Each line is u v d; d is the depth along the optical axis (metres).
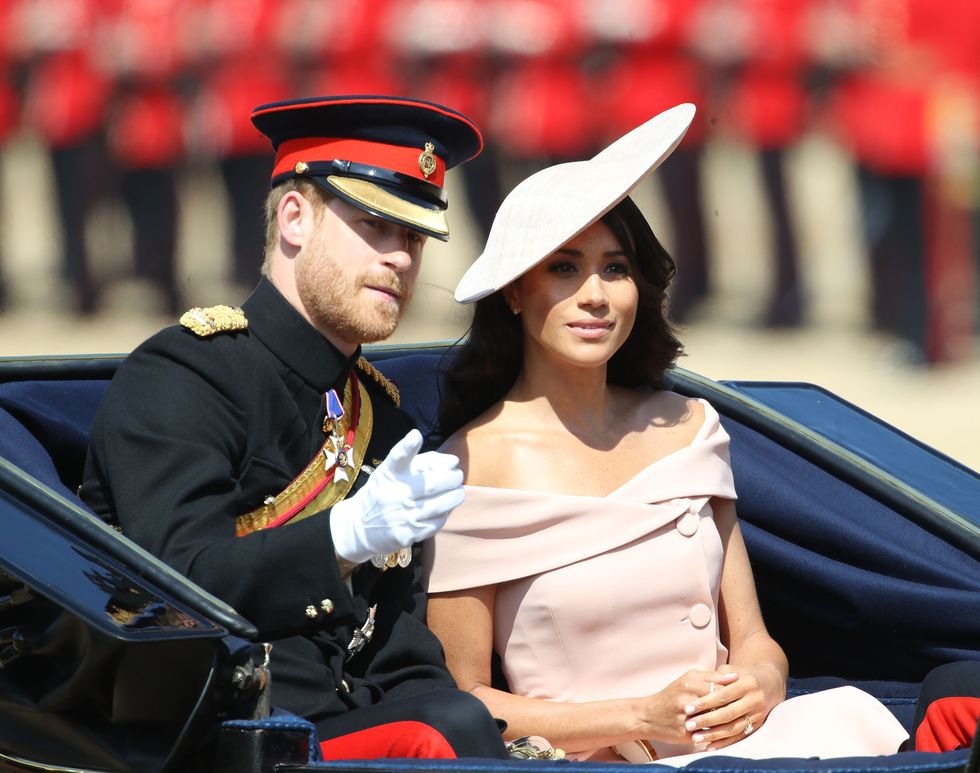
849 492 13.44
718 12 38.75
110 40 40.03
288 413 11.30
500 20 38.53
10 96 40.81
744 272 43.72
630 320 11.91
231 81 39.22
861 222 39.94
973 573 12.95
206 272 42.16
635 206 12.02
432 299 42.31
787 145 39.62
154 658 9.25
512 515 11.63
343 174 11.30
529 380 12.23
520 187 11.91
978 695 11.02
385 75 38.72
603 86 38.59
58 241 41.34
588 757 11.59
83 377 12.81
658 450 12.24
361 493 9.99
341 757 10.02
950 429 33.41
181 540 10.25
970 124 38.94
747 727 11.24
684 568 11.76
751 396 14.72
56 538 9.56
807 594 13.20
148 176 40.25
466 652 11.66
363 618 11.17
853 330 40.69
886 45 38.97
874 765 9.18
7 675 9.74
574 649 11.62
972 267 39.53
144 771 9.30
